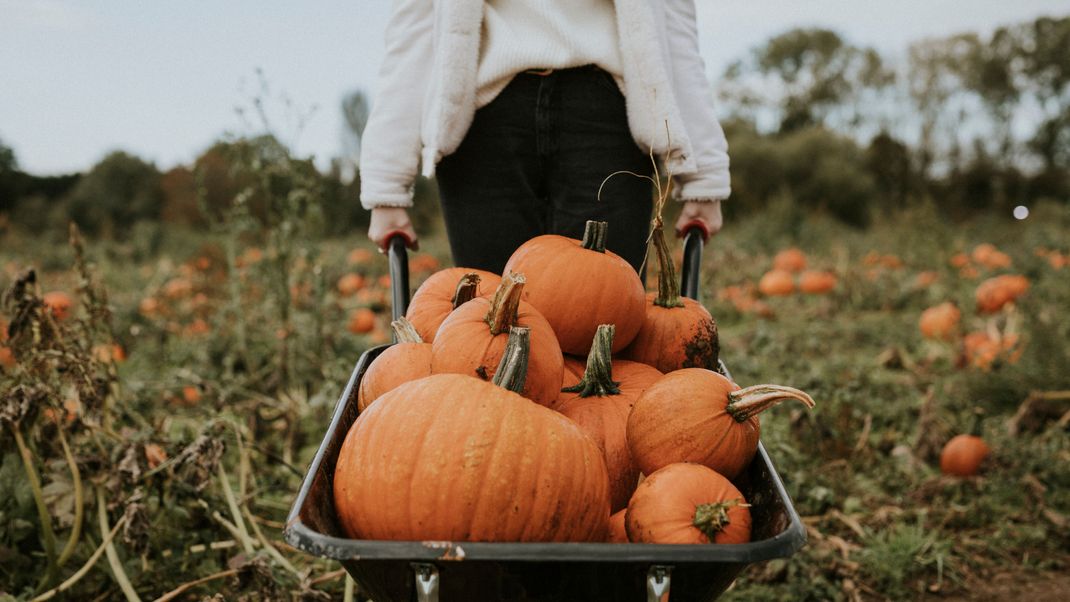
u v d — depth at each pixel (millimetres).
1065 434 4316
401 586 1370
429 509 1437
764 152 28125
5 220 22031
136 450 2645
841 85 54656
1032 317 5254
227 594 2518
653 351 2062
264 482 3617
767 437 3711
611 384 1819
